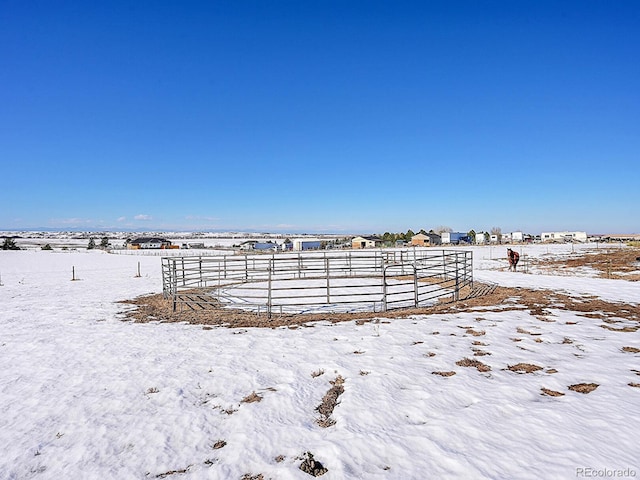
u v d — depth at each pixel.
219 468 3.37
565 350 6.40
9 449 3.79
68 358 6.80
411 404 4.41
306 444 3.68
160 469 3.41
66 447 3.81
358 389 4.88
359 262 28.55
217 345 7.32
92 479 3.29
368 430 3.86
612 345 6.65
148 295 15.36
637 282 15.86
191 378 5.56
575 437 3.55
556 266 25.36
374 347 6.80
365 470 3.21
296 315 10.20
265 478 3.20
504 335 7.45
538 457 3.26
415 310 10.46
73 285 19.70
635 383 4.86
